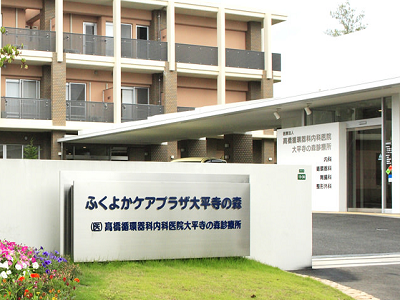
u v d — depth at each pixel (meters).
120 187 9.22
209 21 37.38
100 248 9.09
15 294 6.45
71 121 31.91
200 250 9.71
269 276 9.37
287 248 10.79
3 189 9.12
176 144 35.03
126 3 33.91
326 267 10.93
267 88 37.06
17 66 31.97
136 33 35.72
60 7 31.52
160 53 34.44
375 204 19.17
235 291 8.16
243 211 10.00
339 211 20.08
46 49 31.58
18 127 30.48
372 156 19.36
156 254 9.42
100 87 34.50
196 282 8.41
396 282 9.70
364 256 11.59
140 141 32.69
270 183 10.73
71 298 6.87
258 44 38.28
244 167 10.54
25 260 7.41
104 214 9.12
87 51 32.72
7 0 31.70
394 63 19.36
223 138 36.44
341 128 20.22
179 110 35.16
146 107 33.94
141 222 9.33
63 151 31.56
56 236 9.32
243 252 10.01
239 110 21.17
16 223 9.15
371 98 19.22
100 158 33.38
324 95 18.41
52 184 9.35
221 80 35.56
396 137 18.38
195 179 9.78
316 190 21.05
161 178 9.58
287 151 22.42
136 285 7.96
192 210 9.66
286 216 10.82
